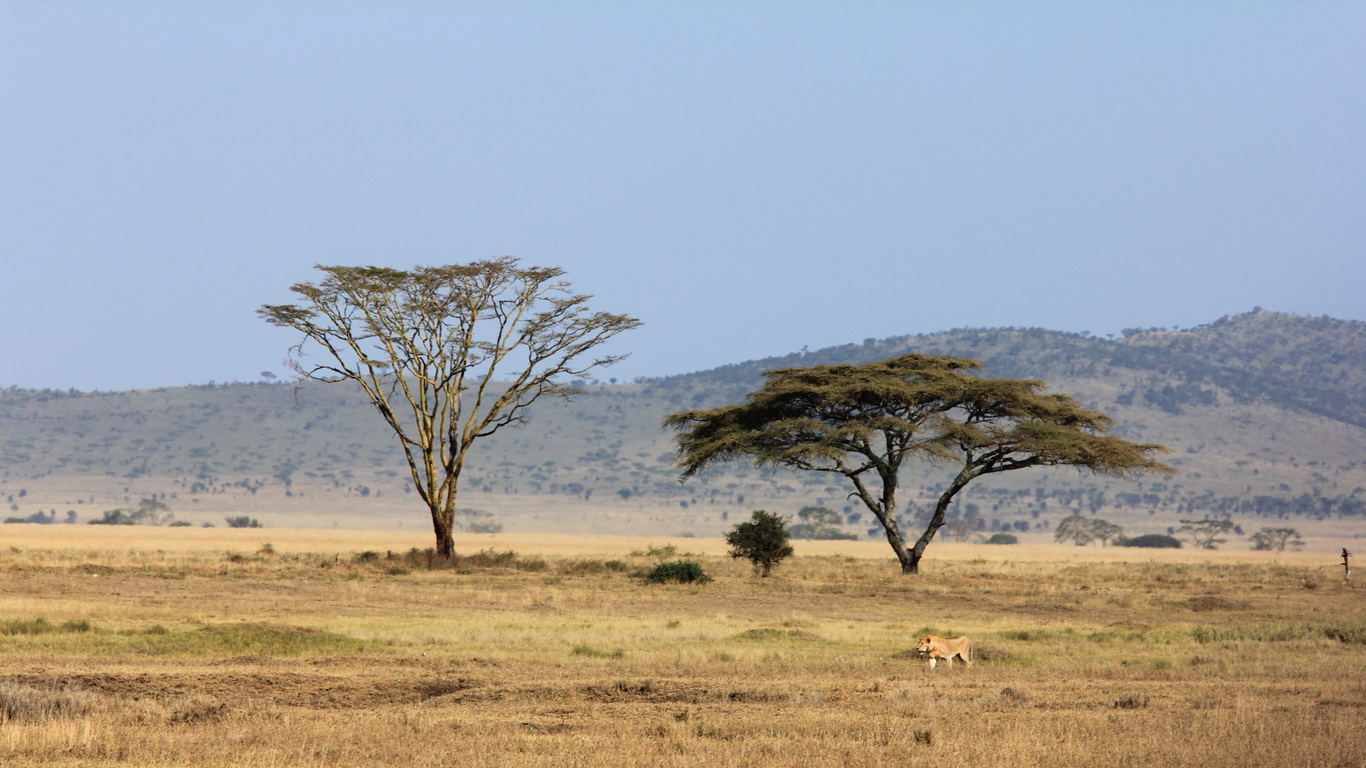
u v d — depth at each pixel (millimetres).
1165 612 116312
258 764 39875
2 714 47219
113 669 59688
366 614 99250
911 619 106125
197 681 56000
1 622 79750
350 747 42969
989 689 59906
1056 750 43219
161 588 118938
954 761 41844
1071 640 86562
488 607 109000
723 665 66500
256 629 76812
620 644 77250
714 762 41094
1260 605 124500
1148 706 54781
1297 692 59906
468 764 40406
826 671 65625
